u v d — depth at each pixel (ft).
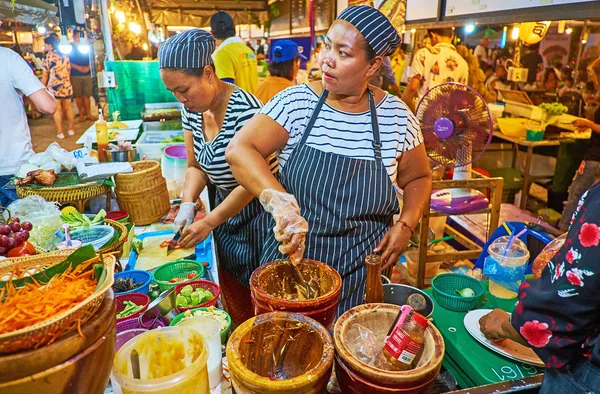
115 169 6.79
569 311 2.80
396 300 4.49
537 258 4.72
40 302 2.36
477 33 14.90
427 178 5.23
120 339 3.37
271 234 5.42
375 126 4.58
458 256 8.90
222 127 6.07
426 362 2.70
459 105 7.43
